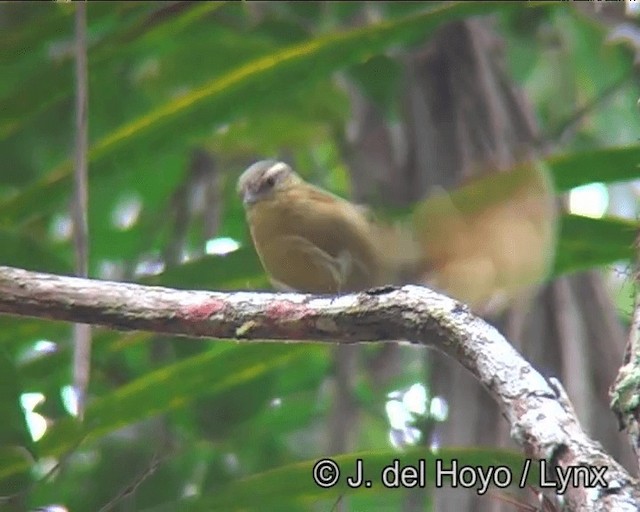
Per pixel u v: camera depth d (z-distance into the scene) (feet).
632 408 16.83
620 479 14.94
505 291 20.27
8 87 34.83
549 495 15.90
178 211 41.45
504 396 16.25
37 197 26.71
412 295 18.15
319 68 26.32
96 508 30.42
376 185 32.68
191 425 32.78
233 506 23.67
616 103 44.39
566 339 26.09
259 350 25.23
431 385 26.84
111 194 43.14
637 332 17.62
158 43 36.91
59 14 28.25
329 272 24.35
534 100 45.57
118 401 24.97
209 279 28.22
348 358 33.32
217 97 25.98
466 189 19.40
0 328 26.99
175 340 31.48
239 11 37.60
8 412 23.63
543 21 38.04
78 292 19.07
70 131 37.06
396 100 33.35
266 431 38.60
